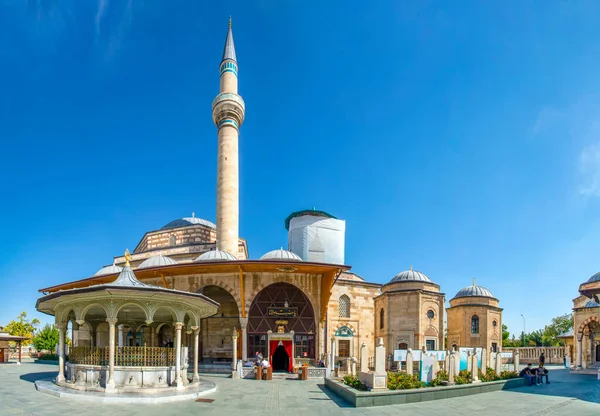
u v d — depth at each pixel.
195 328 20.77
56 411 13.34
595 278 33.41
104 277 32.50
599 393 20.48
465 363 22.77
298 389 20.94
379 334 41.56
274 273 32.19
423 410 15.33
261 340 32.12
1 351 37.88
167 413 13.73
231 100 41.62
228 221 39.09
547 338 74.81
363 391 16.97
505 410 15.51
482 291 46.34
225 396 17.88
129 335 35.97
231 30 46.25
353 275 48.78
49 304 19.61
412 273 42.22
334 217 49.91
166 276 32.81
